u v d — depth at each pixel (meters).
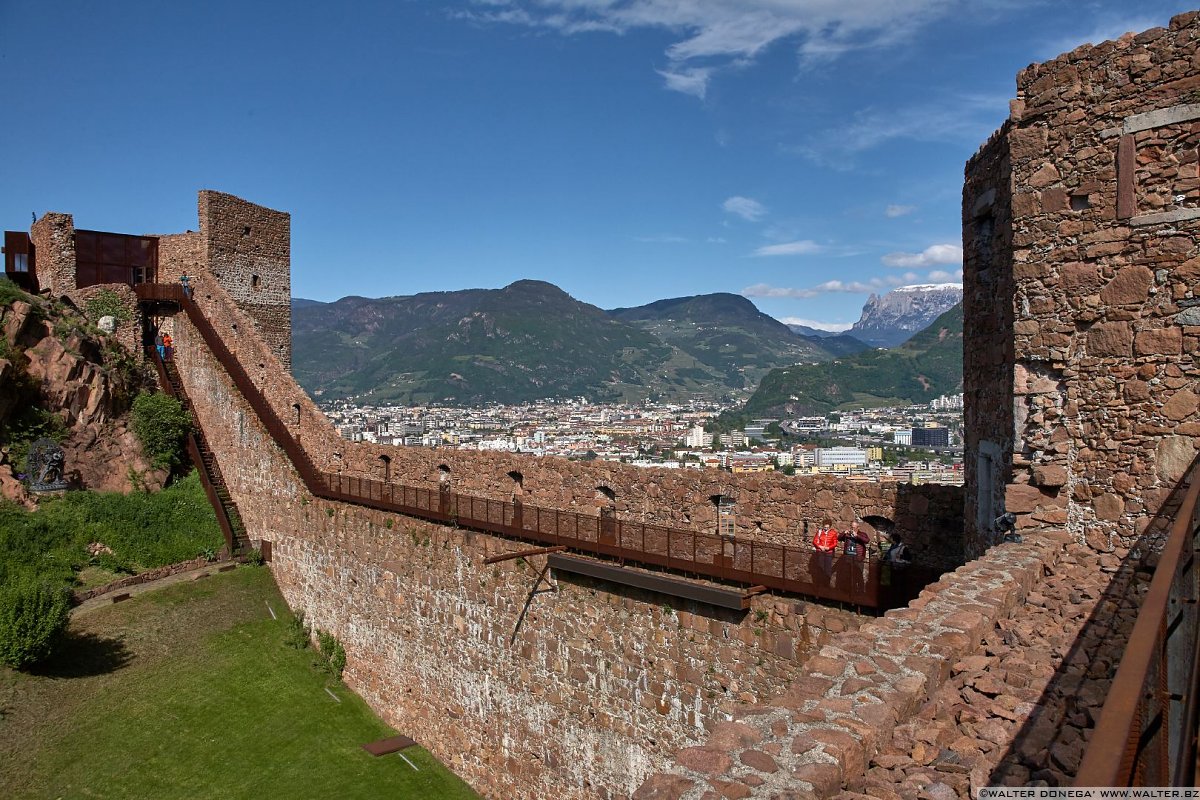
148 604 29.31
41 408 35.38
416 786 21.81
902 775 5.86
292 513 31.27
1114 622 8.34
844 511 16.38
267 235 44.19
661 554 17.05
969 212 13.84
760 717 6.44
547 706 19.88
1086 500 10.50
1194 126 9.62
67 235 41.66
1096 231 10.34
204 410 38.88
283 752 22.84
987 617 8.27
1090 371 10.45
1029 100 10.86
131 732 22.55
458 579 22.70
